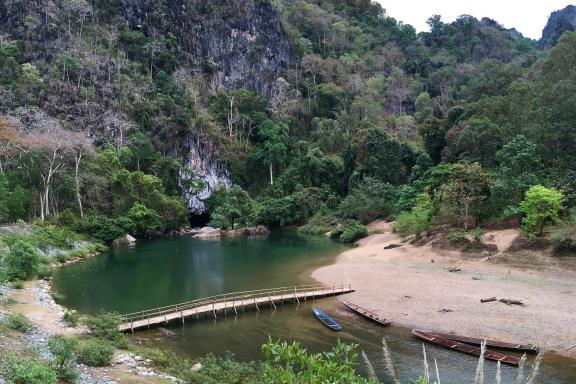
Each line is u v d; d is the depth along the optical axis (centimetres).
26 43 8981
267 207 8744
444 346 2523
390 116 11800
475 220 5303
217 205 9325
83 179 7250
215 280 4394
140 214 7362
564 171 4972
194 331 2925
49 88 8450
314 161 9619
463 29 15738
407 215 6125
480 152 6794
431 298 3403
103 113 8812
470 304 3198
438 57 14150
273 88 12219
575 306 3012
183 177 9206
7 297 3247
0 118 6662
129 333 2884
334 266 4862
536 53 14712
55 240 5641
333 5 16338
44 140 6681
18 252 4125
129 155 8331
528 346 2411
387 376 2166
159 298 3738
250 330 2930
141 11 11019
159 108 9525
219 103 10925
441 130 8825
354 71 13450
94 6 10506
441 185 5412
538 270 4028
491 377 2130
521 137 5250
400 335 2759
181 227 8538
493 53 14750
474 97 9625
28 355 1800
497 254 4488
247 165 10288
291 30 13662
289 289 3894
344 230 7281
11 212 5972
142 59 10400
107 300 3675
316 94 12319
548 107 5275
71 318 2717
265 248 6444
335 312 3266
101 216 6962
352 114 11538
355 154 9469
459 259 4678
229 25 12119
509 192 4953
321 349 2556
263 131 10475
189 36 11488
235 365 2130
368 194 7944
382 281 4009
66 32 9506
